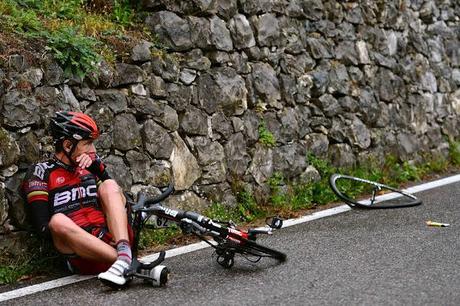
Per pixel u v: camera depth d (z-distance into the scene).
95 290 5.02
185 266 5.68
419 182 9.94
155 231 6.59
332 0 9.49
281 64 8.62
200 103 7.47
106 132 6.48
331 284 4.98
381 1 10.32
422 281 4.96
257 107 8.20
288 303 4.57
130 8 7.54
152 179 6.85
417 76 10.97
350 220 7.39
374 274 5.20
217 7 7.83
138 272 5.05
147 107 6.86
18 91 5.76
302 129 8.77
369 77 9.95
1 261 5.46
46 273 5.60
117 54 6.75
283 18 8.71
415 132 10.73
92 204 5.50
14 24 6.09
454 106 11.84
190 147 7.34
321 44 9.24
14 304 4.81
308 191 8.48
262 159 8.10
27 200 5.39
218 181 7.56
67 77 6.17
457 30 12.19
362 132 9.60
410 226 6.93
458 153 11.35
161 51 7.17
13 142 5.65
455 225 6.92
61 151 5.50
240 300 4.68
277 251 5.56
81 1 7.32
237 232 5.32
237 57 8.02
